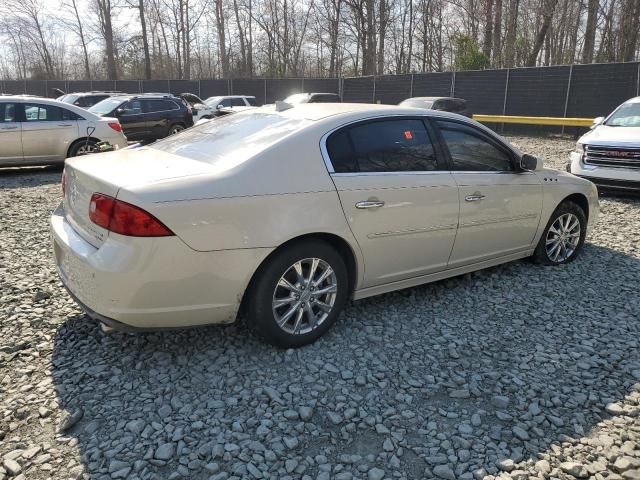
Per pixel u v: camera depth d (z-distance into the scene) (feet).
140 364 10.81
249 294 10.82
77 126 36.70
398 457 8.41
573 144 59.62
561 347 11.94
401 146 12.85
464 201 13.73
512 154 15.33
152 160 11.50
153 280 9.57
